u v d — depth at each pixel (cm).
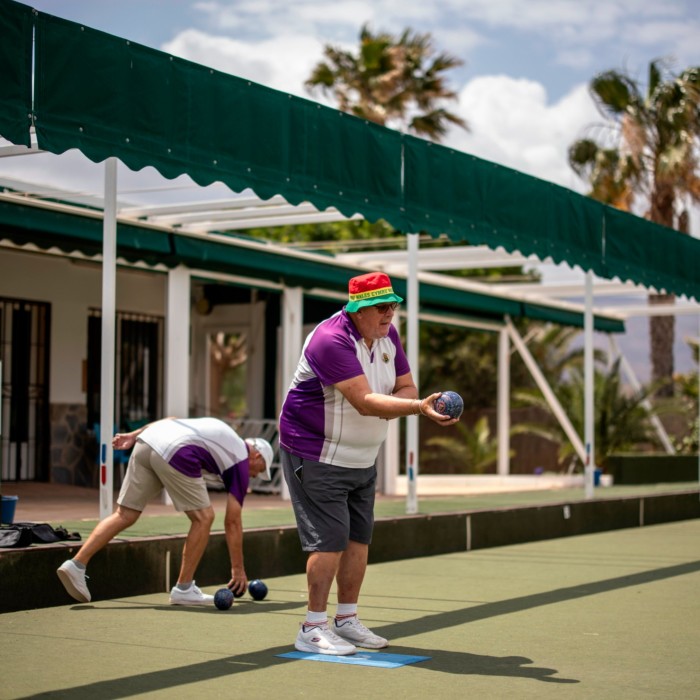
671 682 457
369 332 505
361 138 790
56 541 683
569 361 2562
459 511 1016
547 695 430
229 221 1143
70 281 1382
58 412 1363
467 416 2322
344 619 533
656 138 2508
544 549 1024
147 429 657
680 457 1752
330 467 506
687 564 898
